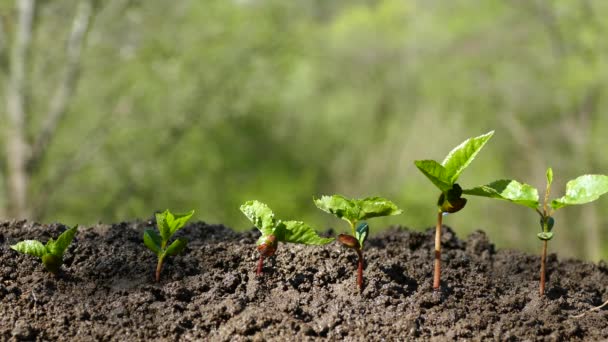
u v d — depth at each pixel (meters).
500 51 12.63
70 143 11.28
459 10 13.39
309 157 15.09
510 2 12.49
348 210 1.67
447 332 1.58
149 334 1.54
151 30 11.02
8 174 10.44
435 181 1.56
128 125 11.27
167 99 11.34
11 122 10.22
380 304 1.67
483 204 13.27
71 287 1.71
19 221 2.06
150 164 11.48
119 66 11.00
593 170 12.36
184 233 2.12
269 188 13.77
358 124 15.22
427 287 1.75
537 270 2.04
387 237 2.22
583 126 12.24
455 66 13.32
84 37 10.51
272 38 11.96
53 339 1.51
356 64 14.52
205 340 1.52
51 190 10.78
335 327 1.58
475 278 1.88
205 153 12.72
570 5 11.51
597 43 11.29
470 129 13.82
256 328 1.55
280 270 1.80
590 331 1.63
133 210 11.54
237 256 1.87
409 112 14.67
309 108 14.78
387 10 14.18
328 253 1.88
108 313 1.61
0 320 1.56
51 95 10.66
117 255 1.87
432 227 2.30
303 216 14.32
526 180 13.15
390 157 14.95
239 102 11.93
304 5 13.72
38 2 10.31
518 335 1.58
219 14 11.58
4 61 10.12
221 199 12.80
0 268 1.75
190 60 11.30
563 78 11.52
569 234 12.63
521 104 12.81
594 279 2.02
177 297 1.67
